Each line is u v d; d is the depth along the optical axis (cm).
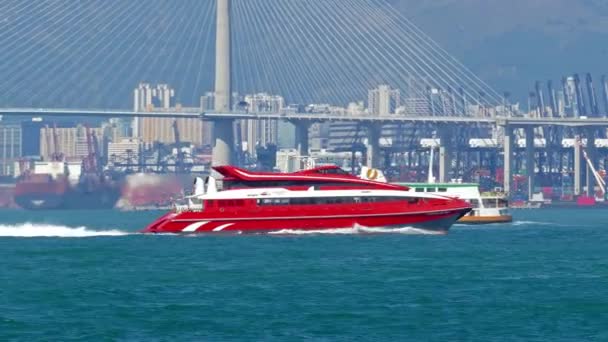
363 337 14288
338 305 16488
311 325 15000
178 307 16312
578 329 14725
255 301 16838
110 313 15825
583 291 17762
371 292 17712
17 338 14188
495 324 15050
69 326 14925
